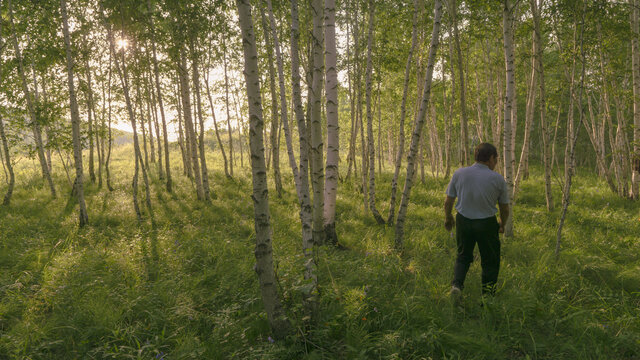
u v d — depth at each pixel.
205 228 7.12
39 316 3.40
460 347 2.62
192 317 3.22
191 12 9.84
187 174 16.56
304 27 9.18
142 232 6.80
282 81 7.05
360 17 11.30
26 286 4.14
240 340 2.81
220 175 16.20
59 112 10.41
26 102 10.53
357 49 9.37
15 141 10.66
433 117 18.02
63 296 3.72
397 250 5.12
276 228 6.82
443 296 3.42
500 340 2.79
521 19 10.58
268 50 9.90
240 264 4.58
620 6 7.93
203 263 4.96
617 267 4.30
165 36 9.84
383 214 8.41
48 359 2.76
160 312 3.34
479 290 3.56
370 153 7.80
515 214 8.17
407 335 2.81
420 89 13.52
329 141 5.90
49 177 11.27
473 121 17.12
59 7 9.71
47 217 8.20
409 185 5.21
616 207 9.12
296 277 3.39
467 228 3.38
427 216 7.98
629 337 2.66
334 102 5.89
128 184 13.70
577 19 6.21
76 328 3.05
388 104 18.06
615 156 10.65
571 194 10.97
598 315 3.07
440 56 13.45
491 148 3.48
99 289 3.81
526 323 2.99
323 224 5.70
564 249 5.20
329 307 3.13
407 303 3.20
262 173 2.58
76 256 4.91
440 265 4.53
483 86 19.41
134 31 9.44
